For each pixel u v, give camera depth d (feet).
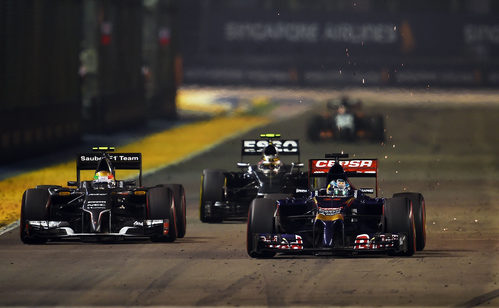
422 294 127.54
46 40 391.04
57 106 406.21
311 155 383.24
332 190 164.14
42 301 124.16
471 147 433.89
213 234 188.75
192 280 138.00
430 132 528.63
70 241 177.58
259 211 156.87
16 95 354.95
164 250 166.50
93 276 141.49
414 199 163.63
